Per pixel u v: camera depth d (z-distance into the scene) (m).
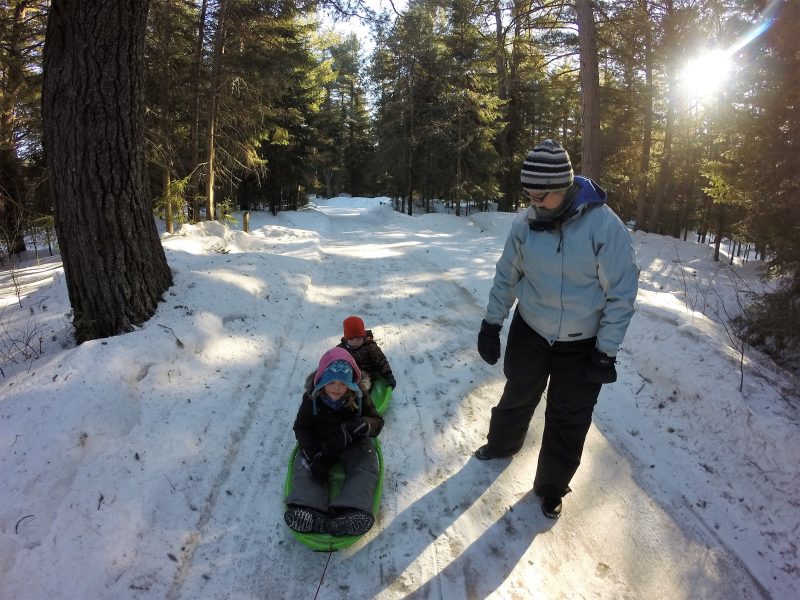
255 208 28.31
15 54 11.43
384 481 3.38
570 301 2.70
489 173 25.84
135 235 4.84
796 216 6.67
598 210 2.58
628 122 22.95
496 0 16.55
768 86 6.96
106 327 4.74
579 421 2.90
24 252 14.05
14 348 4.80
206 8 14.80
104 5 4.24
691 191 25.59
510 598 2.54
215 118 16.11
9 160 11.85
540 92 24.17
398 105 27.97
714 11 14.27
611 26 17.03
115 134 4.54
